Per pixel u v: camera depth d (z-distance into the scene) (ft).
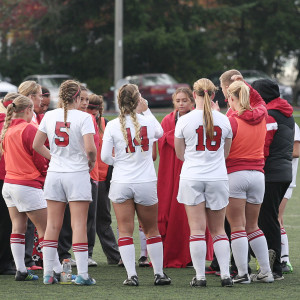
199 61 448.24
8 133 82.07
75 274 90.02
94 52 436.76
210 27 462.19
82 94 92.43
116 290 78.02
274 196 85.20
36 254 95.76
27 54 451.53
